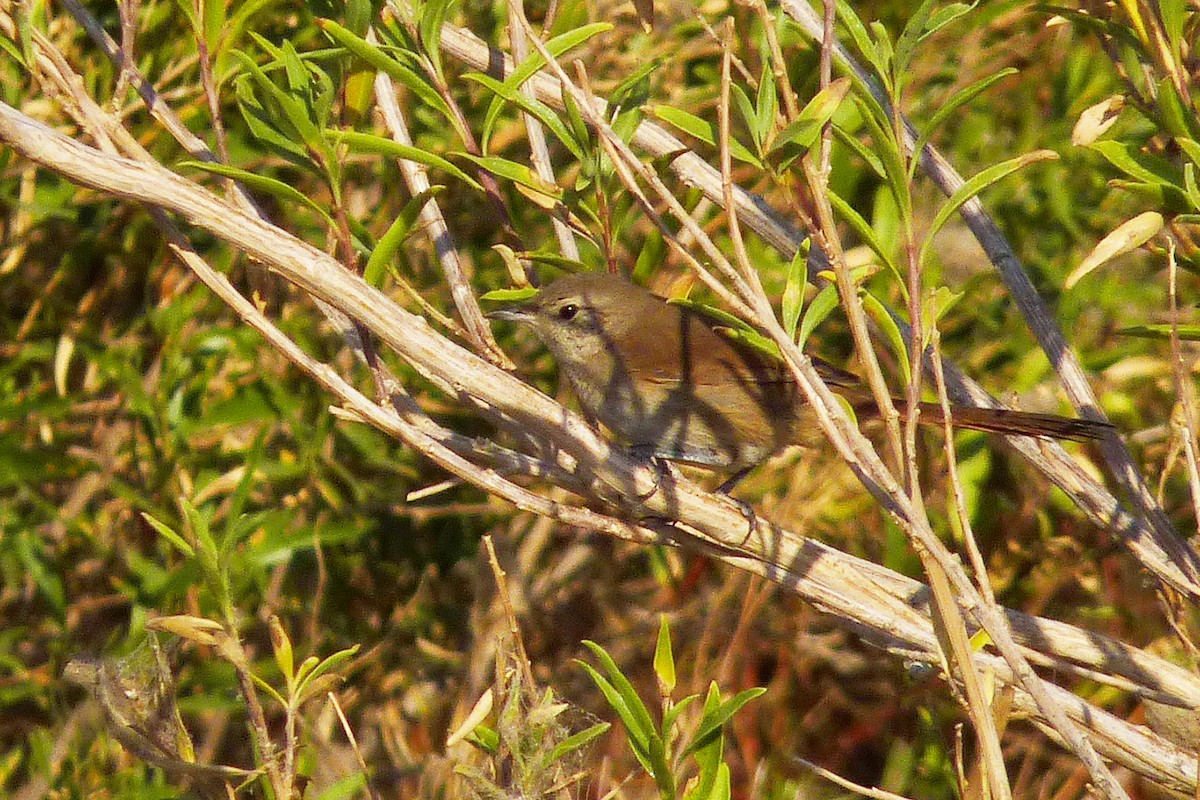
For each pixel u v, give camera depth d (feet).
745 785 38.42
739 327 22.07
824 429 19.25
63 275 40.81
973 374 38.04
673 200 19.51
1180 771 23.13
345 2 24.36
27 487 38.55
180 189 20.68
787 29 30.07
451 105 24.49
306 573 40.24
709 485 40.78
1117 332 22.47
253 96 24.50
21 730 39.27
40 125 20.10
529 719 22.08
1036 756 35.06
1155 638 35.27
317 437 37.35
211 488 36.22
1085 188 39.17
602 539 41.01
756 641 39.47
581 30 23.86
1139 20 22.66
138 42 37.81
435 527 41.24
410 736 39.04
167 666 23.93
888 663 38.06
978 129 39.19
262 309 22.35
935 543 18.95
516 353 40.75
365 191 39.83
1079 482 25.91
